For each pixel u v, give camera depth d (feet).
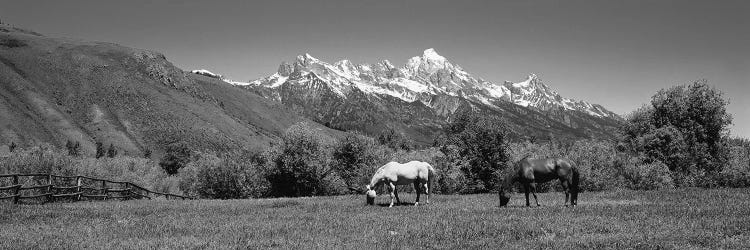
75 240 40.93
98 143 596.29
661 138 169.68
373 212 63.67
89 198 105.29
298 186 164.04
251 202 88.84
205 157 173.88
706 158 171.83
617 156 163.94
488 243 38.19
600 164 158.81
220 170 165.99
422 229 46.21
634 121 182.70
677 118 174.19
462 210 64.08
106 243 39.60
